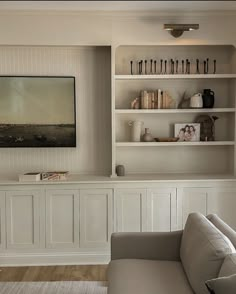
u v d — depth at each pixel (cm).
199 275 239
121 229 426
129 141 468
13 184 418
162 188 425
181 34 415
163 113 466
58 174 431
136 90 465
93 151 464
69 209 424
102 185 422
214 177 438
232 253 230
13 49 448
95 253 429
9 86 448
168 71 464
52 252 427
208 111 437
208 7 402
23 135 452
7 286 370
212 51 466
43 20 418
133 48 461
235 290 189
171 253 318
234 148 444
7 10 407
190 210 429
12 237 424
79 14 417
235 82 443
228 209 431
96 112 461
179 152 473
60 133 455
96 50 455
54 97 452
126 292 250
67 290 361
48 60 452
